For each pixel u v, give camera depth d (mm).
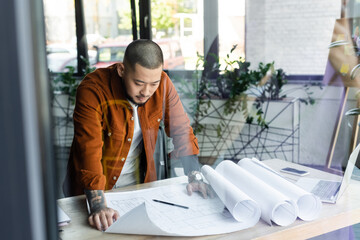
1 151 231
